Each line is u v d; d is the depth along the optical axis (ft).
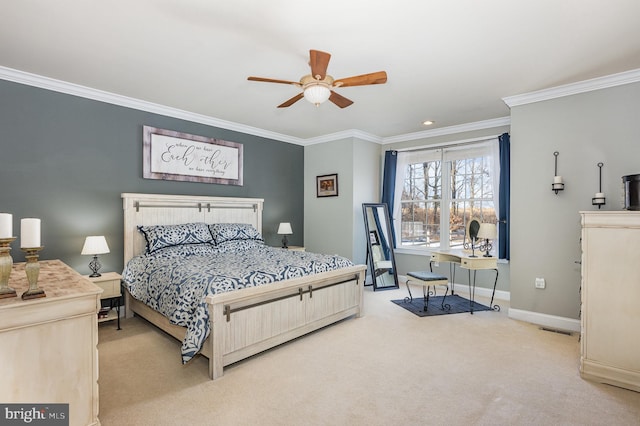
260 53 8.79
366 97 12.17
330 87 8.00
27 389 4.98
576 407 6.81
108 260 12.28
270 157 18.04
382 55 8.87
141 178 13.17
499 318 12.35
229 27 7.52
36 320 5.01
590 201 10.68
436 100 12.53
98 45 8.40
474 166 16.29
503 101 12.57
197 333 7.62
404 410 6.64
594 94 10.57
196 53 8.81
